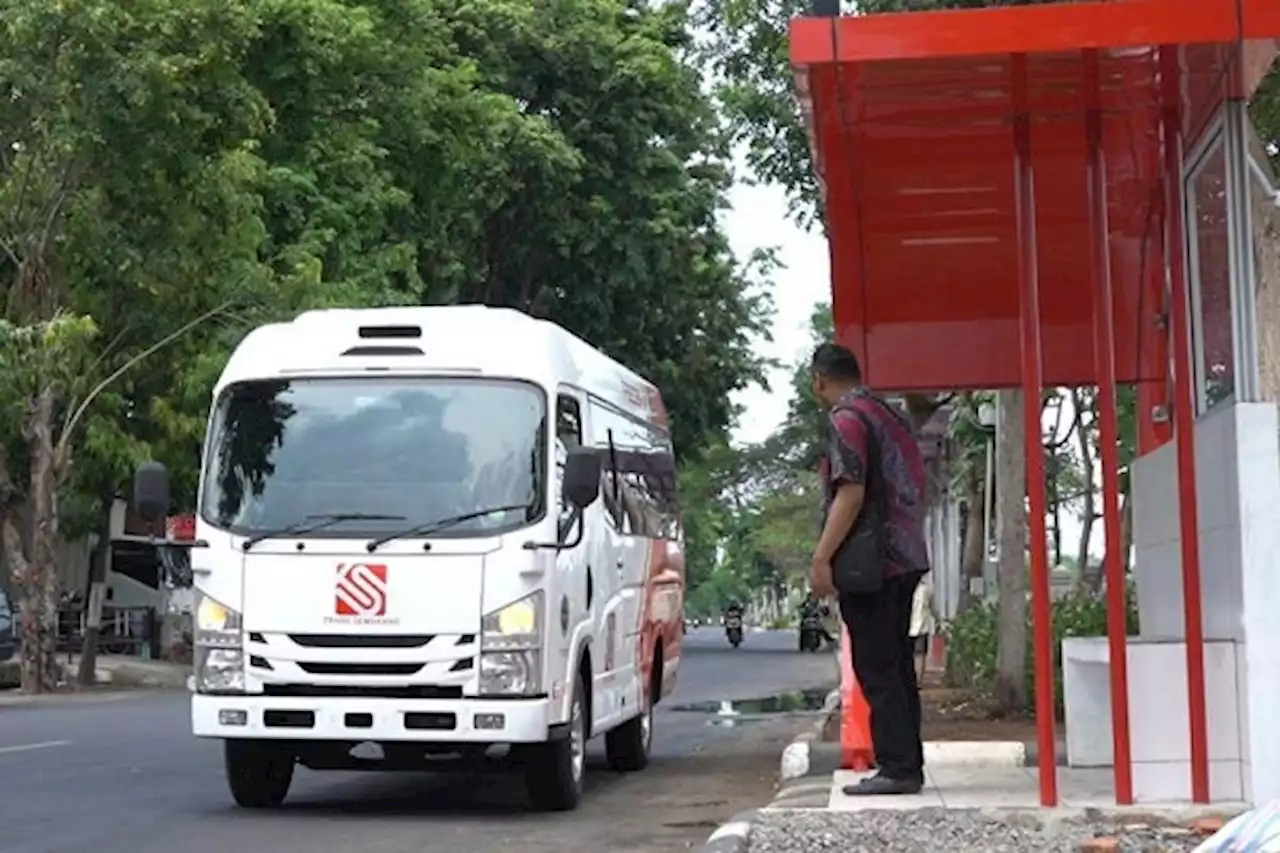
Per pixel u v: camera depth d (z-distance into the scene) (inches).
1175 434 382.9
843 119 379.2
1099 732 424.2
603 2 1423.5
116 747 614.9
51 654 1034.1
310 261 1060.5
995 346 498.3
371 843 387.5
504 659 415.8
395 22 1225.4
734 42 693.9
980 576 1155.9
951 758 450.0
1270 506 340.2
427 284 1306.6
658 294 1448.1
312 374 444.8
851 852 312.7
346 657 416.8
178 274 1017.5
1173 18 320.5
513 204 1387.8
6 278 1053.8
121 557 1493.6
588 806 465.7
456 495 426.9
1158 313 457.7
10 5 925.8
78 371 1022.4
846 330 499.8
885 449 362.0
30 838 392.2
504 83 1376.7
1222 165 353.7
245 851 374.0
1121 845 309.6
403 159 1248.8
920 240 466.3
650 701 588.1
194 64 961.5
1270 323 350.3
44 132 952.9
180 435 1065.5
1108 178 434.3
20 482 1095.6
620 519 533.0
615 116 1416.1
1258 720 338.0
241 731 418.9
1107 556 353.7
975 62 335.3
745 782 533.0
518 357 443.2
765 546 3703.3
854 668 376.2
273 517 428.1
